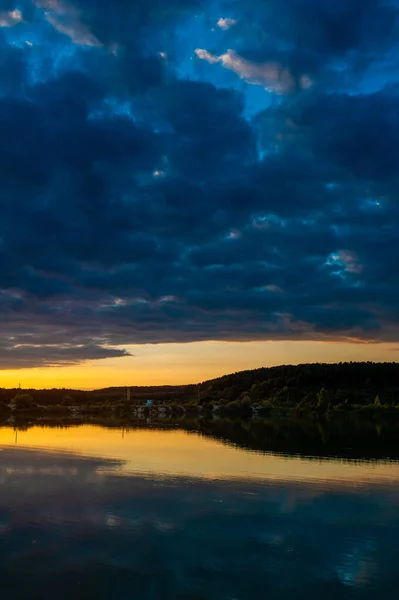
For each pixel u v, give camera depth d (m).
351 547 14.34
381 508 18.56
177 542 14.55
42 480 22.62
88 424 63.22
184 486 21.78
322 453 34.31
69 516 16.94
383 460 30.81
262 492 20.91
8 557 13.17
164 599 10.92
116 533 15.25
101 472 24.70
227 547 14.23
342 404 135.62
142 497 19.69
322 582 12.00
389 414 118.81
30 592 11.18
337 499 19.88
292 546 14.40
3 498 19.25
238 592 11.38
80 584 11.63
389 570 12.76
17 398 115.69
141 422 71.19
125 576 12.12
